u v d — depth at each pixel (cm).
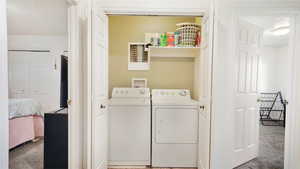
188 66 280
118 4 200
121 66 280
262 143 306
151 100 242
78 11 182
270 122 466
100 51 189
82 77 194
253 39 239
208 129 170
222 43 188
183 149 223
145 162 224
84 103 195
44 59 402
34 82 402
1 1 82
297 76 191
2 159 84
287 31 359
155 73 281
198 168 216
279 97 484
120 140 223
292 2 183
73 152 179
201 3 200
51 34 395
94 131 176
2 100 83
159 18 279
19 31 373
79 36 185
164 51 269
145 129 223
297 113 191
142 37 279
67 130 192
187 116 221
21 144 294
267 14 190
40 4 248
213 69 168
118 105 221
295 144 192
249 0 186
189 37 237
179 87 282
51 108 403
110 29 278
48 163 193
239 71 221
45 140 194
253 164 231
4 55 84
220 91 189
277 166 226
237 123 222
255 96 246
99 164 190
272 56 495
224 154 191
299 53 189
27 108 295
